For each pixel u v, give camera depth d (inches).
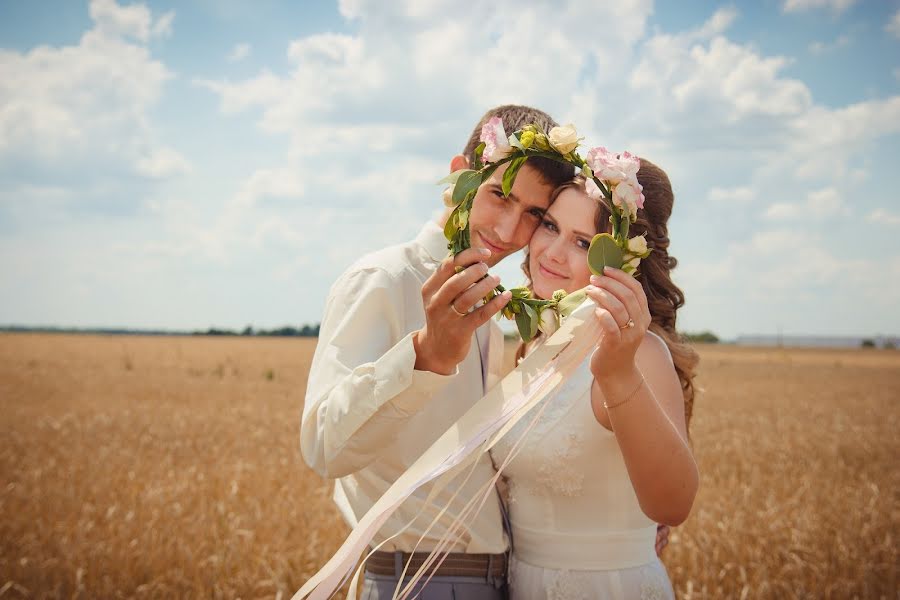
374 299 83.7
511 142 68.1
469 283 59.6
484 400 66.2
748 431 599.2
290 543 238.4
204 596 199.3
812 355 3011.8
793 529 245.8
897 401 913.5
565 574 87.0
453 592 86.7
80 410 660.7
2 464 386.0
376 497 88.4
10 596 197.8
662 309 97.0
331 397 73.3
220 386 961.5
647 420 68.3
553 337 66.2
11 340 2746.1
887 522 271.1
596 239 63.9
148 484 327.6
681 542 235.3
